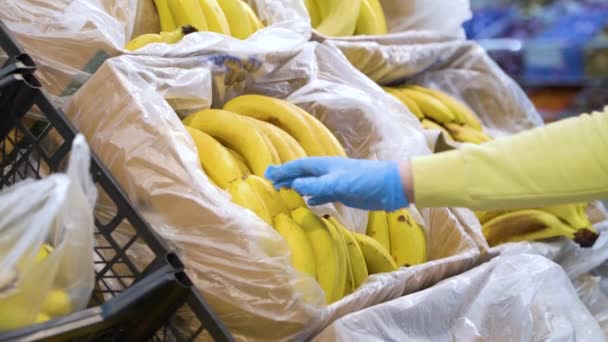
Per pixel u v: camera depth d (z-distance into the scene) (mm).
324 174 1203
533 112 2262
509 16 3121
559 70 2949
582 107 3010
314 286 1134
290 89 1610
